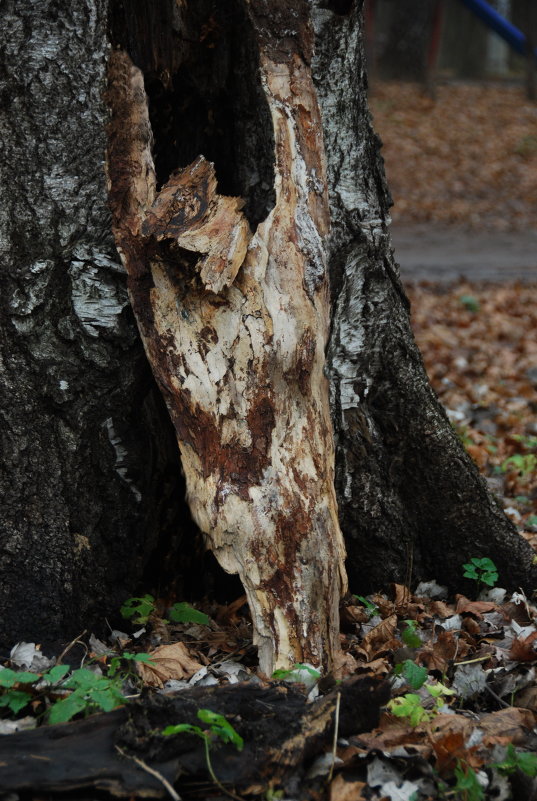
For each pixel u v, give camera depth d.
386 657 3.33
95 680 2.70
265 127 3.55
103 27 3.20
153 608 3.39
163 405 3.53
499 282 12.51
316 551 3.05
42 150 3.21
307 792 2.45
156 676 3.03
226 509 3.08
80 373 3.28
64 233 3.23
